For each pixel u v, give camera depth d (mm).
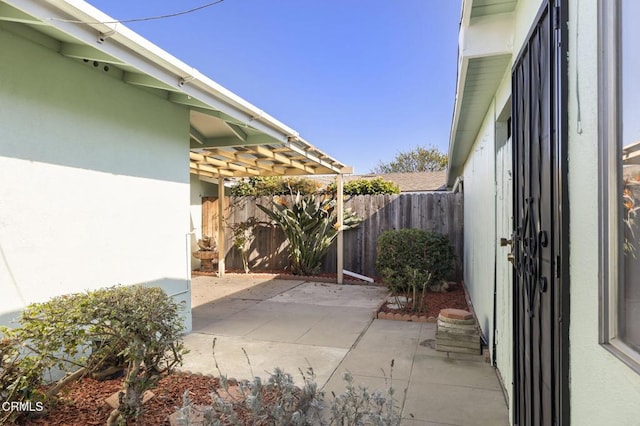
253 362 3482
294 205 8492
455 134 4801
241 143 5789
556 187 1450
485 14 2467
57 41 3027
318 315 5258
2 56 2670
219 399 1920
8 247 2709
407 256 6152
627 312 999
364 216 8539
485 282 4000
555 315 1470
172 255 4320
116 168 3605
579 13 1263
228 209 9602
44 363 2252
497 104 3209
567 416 1355
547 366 1581
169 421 2379
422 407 2656
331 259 8914
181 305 3352
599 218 1106
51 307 2379
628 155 995
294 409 1875
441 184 15852
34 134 2879
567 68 1363
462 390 2910
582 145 1236
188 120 4617
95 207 3387
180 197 4469
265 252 9336
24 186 2814
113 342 2338
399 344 3988
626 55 1002
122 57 2799
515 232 2283
